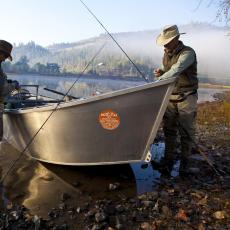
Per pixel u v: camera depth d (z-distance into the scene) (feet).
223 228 11.50
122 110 14.85
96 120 15.42
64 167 18.40
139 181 16.33
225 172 17.35
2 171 17.83
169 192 14.69
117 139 15.47
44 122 16.93
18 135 20.21
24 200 14.29
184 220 12.09
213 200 13.75
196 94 15.93
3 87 18.13
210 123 35.50
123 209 13.14
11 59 18.31
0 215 12.85
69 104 15.46
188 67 15.34
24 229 11.86
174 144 17.63
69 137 16.40
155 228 11.56
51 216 12.76
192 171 17.15
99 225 11.85
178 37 15.52
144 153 15.31
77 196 14.66
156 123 14.65
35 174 17.42
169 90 14.02
